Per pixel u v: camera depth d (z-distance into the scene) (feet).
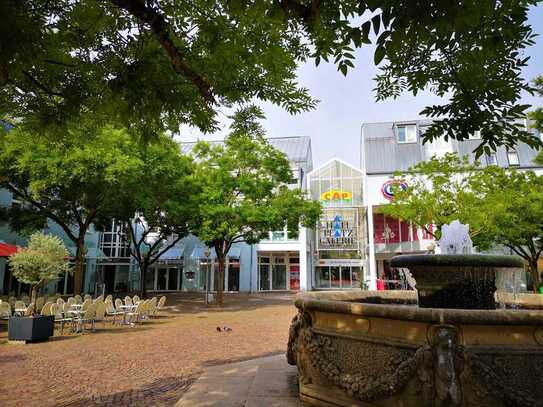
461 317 10.75
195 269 120.78
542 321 10.65
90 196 56.90
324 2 9.90
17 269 37.42
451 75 12.30
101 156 49.19
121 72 14.02
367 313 12.42
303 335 14.90
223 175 67.05
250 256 119.03
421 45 12.10
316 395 14.23
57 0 13.09
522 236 67.87
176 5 13.84
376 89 15.89
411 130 106.32
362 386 12.32
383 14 7.85
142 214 83.46
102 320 47.16
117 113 15.66
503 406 10.48
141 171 52.75
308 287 110.93
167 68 14.51
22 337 33.17
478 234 68.33
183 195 69.26
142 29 14.16
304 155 132.05
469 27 9.23
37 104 15.72
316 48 10.94
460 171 63.82
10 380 21.01
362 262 110.32
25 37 10.98
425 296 16.96
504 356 10.78
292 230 73.00
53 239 39.83
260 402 14.98
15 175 53.78
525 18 9.50
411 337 11.57
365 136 111.04
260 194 68.23
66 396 18.02
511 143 11.86
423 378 10.96
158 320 50.06
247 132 18.62
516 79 11.48
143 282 84.12
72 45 14.37
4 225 72.02
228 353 28.50
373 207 102.78
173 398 17.49
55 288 88.94
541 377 10.72
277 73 15.60
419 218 63.41
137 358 26.81
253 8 10.37
